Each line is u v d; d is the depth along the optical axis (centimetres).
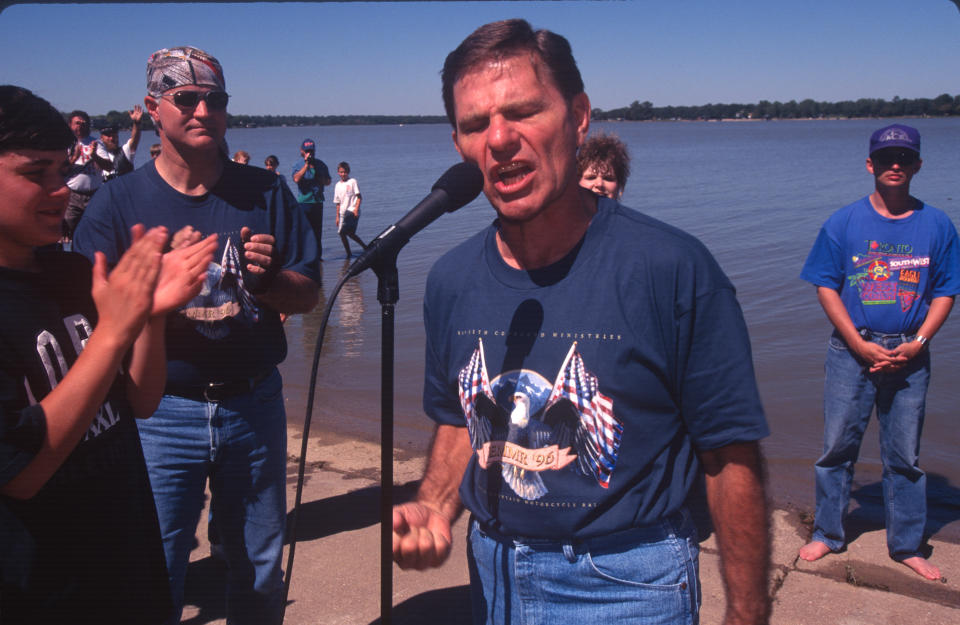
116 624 167
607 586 143
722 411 137
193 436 233
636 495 142
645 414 141
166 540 232
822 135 12131
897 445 321
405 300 930
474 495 156
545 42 138
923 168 3083
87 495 159
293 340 757
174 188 242
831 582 314
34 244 154
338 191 1270
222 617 294
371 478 425
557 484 143
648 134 14562
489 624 156
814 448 475
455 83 142
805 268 334
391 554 143
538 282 148
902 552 327
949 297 309
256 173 256
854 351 320
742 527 138
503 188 141
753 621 136
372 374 642
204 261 156
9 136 141
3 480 136
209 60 238
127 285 144
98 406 146
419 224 141
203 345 232
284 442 254
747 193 2373
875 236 314
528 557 147
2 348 146
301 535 359
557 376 143
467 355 154
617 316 140
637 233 144
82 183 702
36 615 152
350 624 292
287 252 256
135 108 681
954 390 571
